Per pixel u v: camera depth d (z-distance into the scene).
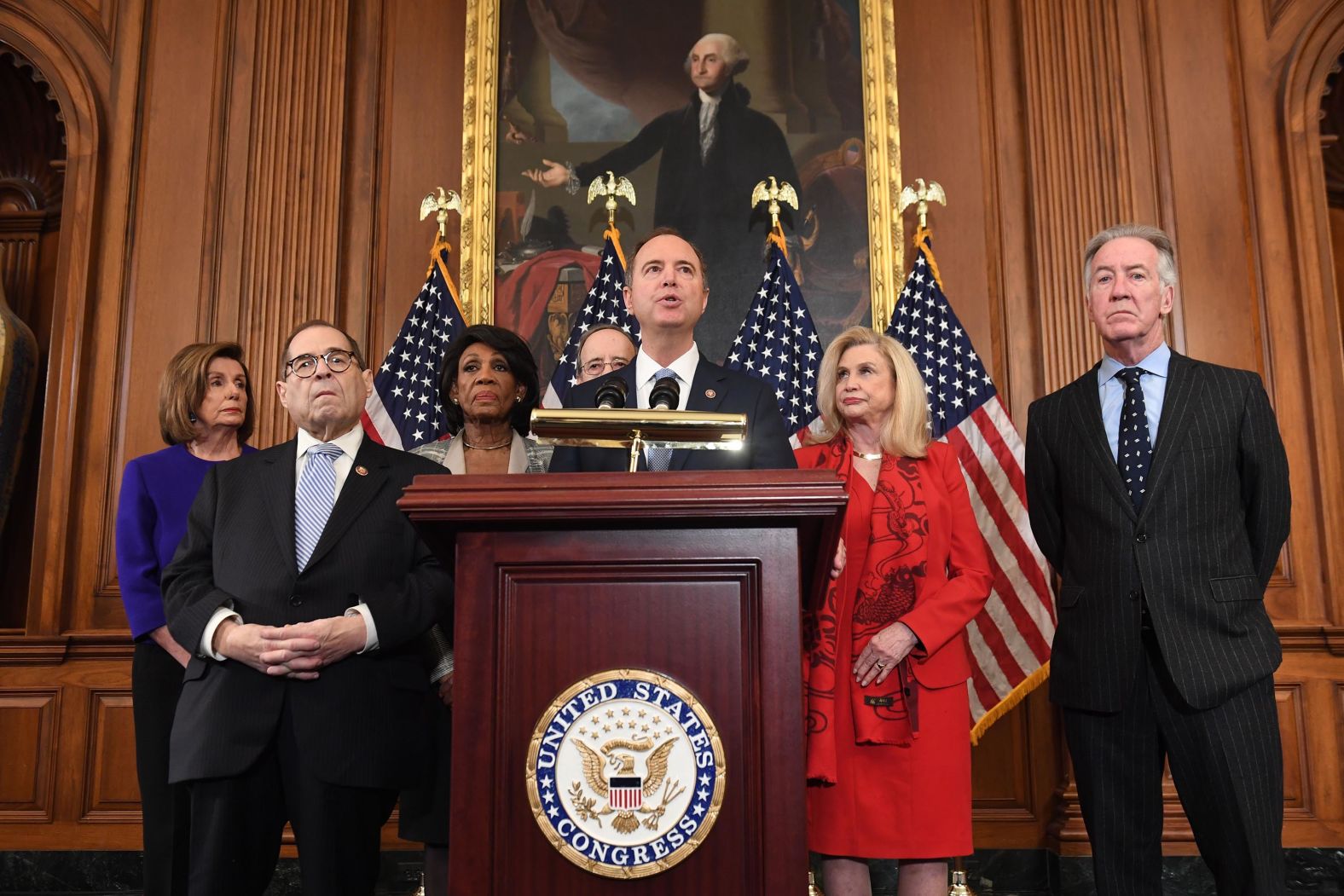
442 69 5.13
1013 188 4.95
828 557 1.76
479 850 1.48
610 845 1.47
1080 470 2.66
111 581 4.52
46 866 4.22
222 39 5.04
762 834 1.47
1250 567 2.53
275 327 4.81
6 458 4.78
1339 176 5.16
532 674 1.52
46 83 5.03
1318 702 4.28
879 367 2.85
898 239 4.82
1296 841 4.17
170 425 3.21
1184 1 4.98
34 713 4.35
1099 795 2.51
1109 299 2.70
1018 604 4.21
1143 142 4.87
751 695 1.51
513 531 1.56
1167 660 2.41
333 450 2.43
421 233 4.98
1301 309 4.63
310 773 2.12
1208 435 2.56
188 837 2.88
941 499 2.79
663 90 5.06
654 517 1.52
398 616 2.20
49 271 5.36
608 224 4.93
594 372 3.53
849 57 5.04
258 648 2.13
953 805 2.58
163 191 4.90
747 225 4.91
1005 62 5.08
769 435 2.36
